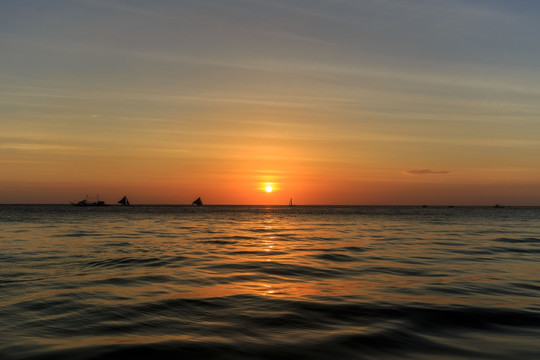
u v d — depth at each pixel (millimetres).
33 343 9445
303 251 28297
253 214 149000
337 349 9102
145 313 12094
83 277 17938
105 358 8531
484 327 10742
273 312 12180
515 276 18547
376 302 13383
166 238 39125
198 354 8781
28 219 86250
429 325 10891
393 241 36625
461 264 22234
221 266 21219
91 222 73812
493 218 107188
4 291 15023
